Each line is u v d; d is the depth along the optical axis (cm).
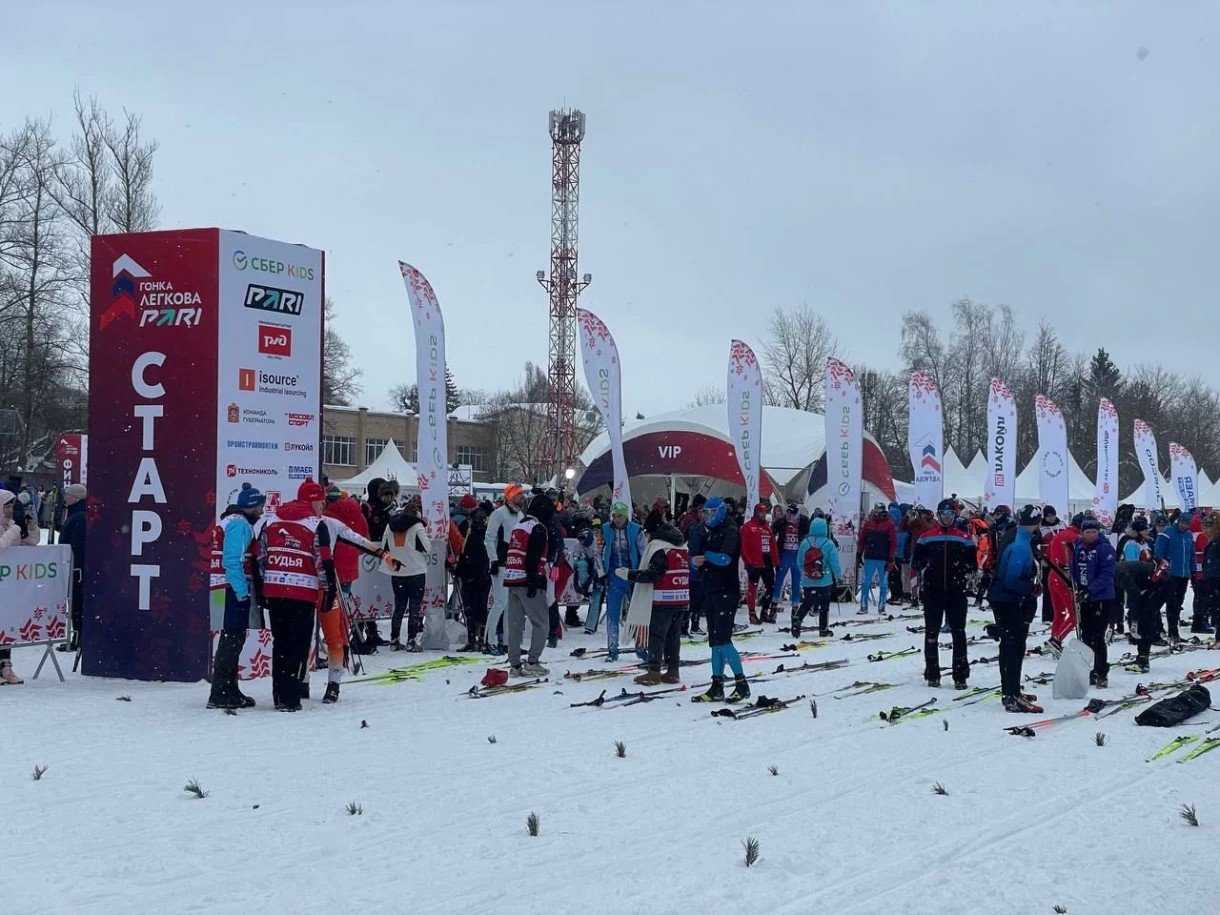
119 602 1279
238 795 769
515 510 1555
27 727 993
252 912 550
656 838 682
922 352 7856
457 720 1063
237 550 1088
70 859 629
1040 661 1590
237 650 1112
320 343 1366
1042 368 7762
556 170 6188
